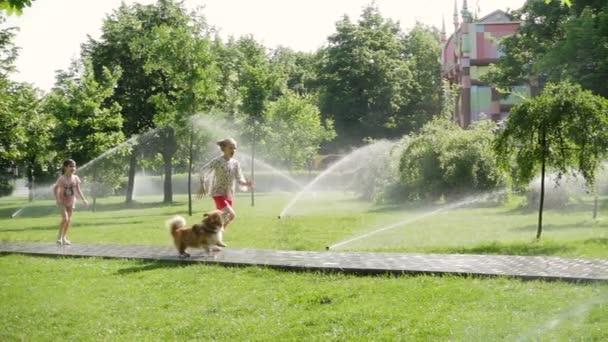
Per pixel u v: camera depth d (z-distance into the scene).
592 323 7.05
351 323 7.29
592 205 24.56
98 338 7.17
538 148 14.93
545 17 52.78
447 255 11.83
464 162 28.28
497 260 11.04
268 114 36.81
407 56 88.12
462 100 70.62
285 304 8.41
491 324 6.99
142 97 44.12
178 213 30.67
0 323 7.95
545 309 7.59
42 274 11.31
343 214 25.72
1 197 69.62
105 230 21.00
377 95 75.75
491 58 69.94
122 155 36.88
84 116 35.31
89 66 36.00
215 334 7.15
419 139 29.55
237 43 42.38
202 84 29.08
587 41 42.22
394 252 12.80
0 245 15.43
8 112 31.47
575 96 14.66
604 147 14.44
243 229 19.44
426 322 7.18
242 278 10.30
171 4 45.81
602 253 12.14
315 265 10.77
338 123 76.12
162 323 7.67
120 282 10.27
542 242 14.05
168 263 11.93
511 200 28.59
